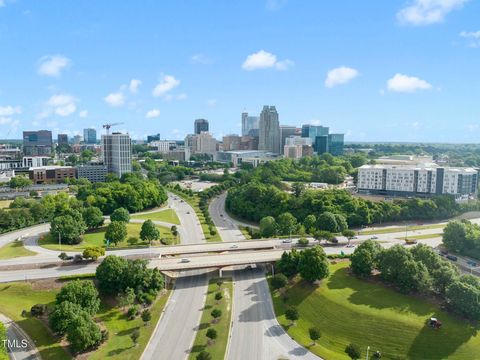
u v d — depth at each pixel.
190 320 124.69
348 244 186.00
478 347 107.56
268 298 140.50
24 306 124.44
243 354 108.06
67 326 106.56
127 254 169.00
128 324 121.38
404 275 128.50
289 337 117.19
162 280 140.88
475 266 164.38
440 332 111.00
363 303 124.62
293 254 152.12
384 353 109.25
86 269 148.00
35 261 156.50
